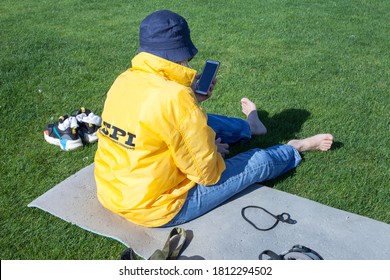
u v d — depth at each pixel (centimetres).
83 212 322
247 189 342
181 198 296
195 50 283
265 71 587
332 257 283
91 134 405
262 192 339
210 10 898
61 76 557
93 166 373
